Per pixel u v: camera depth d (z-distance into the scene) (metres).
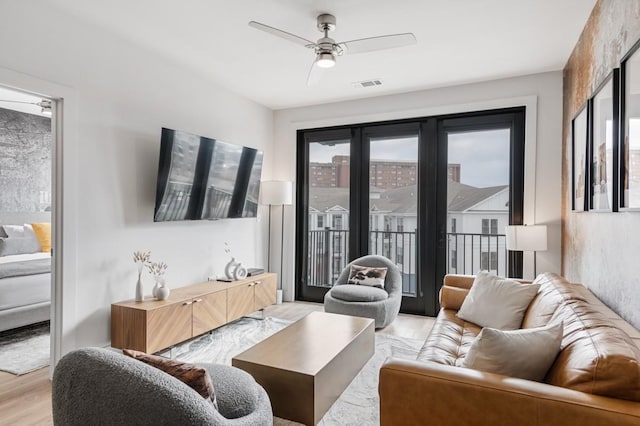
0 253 4.82
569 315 1.91
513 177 4.20
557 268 3.92
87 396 1.22
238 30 3.14
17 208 5.43
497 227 4.33
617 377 1.27
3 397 2.59
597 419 1.22
